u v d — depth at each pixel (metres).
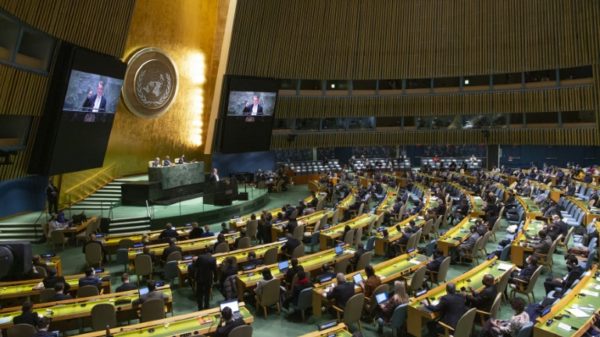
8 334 7.31
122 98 22.36
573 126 28.97
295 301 9.76
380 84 32.88
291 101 31.22
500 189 22.47
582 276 9.65
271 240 16.00
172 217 18.52
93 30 17.48
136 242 14.34
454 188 24.16
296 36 29.55
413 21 31.23
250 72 28.25
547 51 28.28
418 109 32.41
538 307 8.42
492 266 10.70
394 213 18.42
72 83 17.11
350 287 9.10
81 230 16.41
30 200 18.61
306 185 32.44
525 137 30.56
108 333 7.23
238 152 28.56
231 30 26.77
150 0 22.77
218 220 20.19
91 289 9.62
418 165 35.38
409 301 8.69
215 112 27.25
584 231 14.77
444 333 8.21
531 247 12.49
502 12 29.45
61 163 17.97
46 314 8.45
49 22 15.48
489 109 30.97
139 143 24.12
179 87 25.77
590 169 26.64
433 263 11.08
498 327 7.67
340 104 32.28
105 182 22.30
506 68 29.72
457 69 30.97
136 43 22.59
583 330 7.19
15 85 15.02
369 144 33.41
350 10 30.86
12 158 16.30
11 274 10.77
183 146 26.97
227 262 10.89
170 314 10.05
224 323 7.62
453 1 30.59
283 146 31.55
